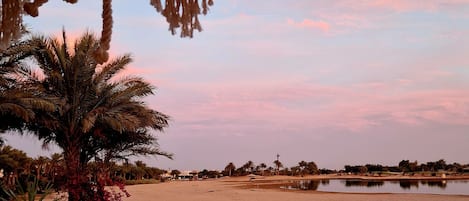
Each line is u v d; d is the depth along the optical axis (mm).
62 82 15766
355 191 43219
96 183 10367
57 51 15680
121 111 16844
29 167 13992
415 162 140875
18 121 16031
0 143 17344
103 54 1274
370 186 62500
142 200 22547
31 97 14383
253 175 150375
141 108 17391
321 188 54656
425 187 56750
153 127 18359
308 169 162000
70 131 15836
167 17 1338
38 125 16406
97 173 10578
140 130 18156
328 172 170500
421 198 27500
